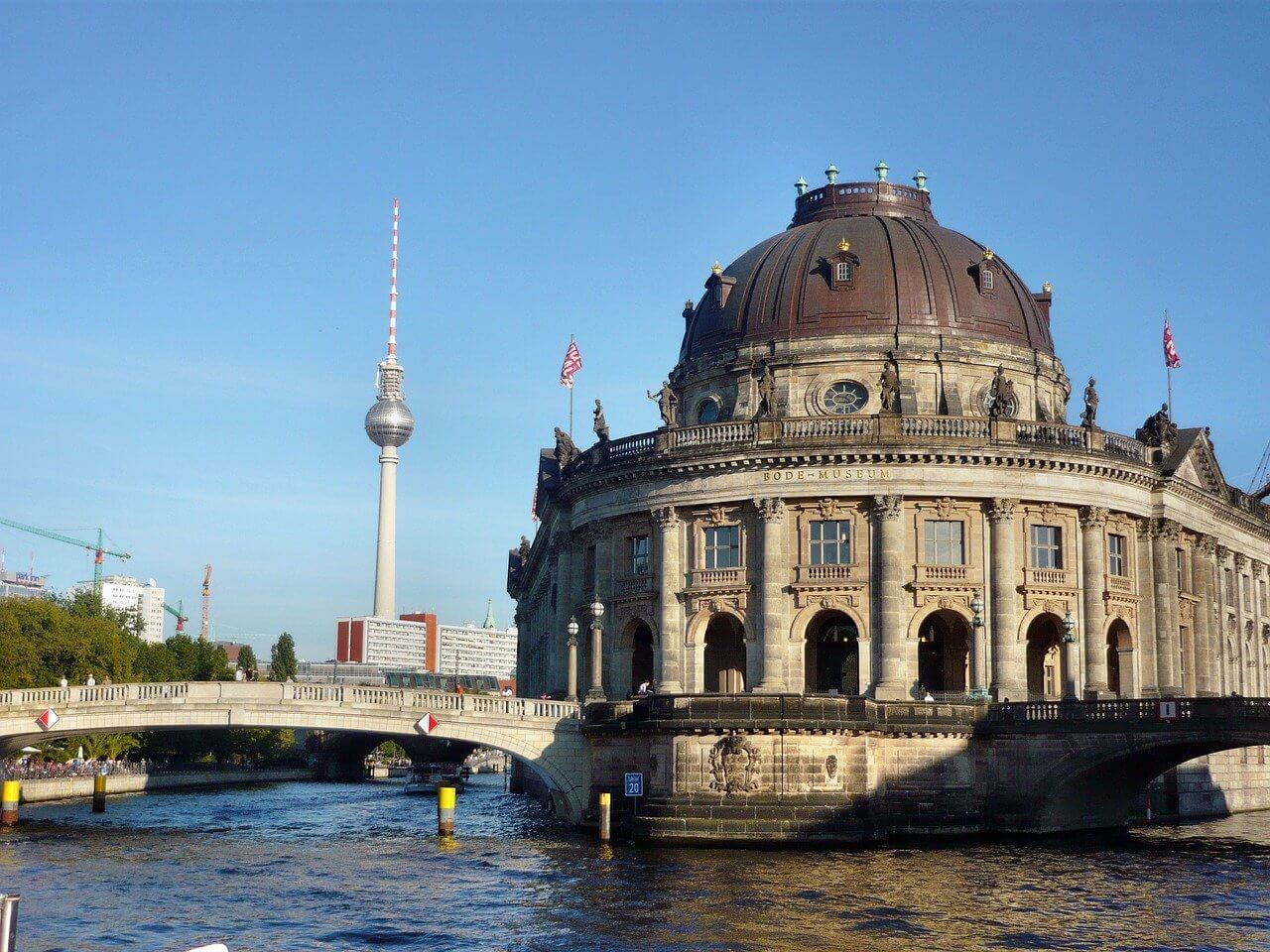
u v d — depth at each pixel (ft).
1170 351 355.36
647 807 255.09
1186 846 262.06
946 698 286.46
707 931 171.83
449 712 278.46
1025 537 301.63
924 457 296.30
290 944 164.25
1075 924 178.70
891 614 292.81
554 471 420.77
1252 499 387.75
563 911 184.03
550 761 282.56
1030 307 344.90
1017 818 270.26
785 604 299.79
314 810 365.81
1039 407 335.47
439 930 172.35
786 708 250.57
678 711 255.09
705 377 338.13
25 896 192.34
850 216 358.84
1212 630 349.20
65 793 387.96
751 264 350.23
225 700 273.33
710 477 307.99
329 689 275.59
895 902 191.62
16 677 411.54
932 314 328.70
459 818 333.83
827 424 302.66
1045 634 321.32
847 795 252.62
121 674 449.06
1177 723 259.19
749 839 246.06
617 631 320.91
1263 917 184.34
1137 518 319.88
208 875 215.31
